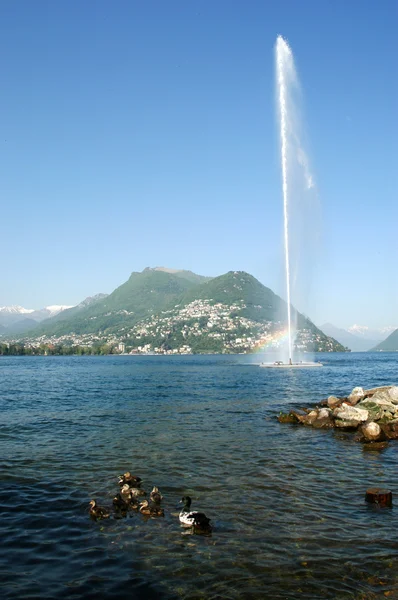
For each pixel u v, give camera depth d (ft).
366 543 41.16
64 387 204.33
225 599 32.71
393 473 63.52
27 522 46.24
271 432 92.32
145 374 301.63
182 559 38.32
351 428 94.32
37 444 81.35
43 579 35.40
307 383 212.64
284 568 36.81
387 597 32.89
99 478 60.64
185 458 70.85
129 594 33.37
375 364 450.71
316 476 61.67
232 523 45.52
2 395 169.78
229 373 294.87
